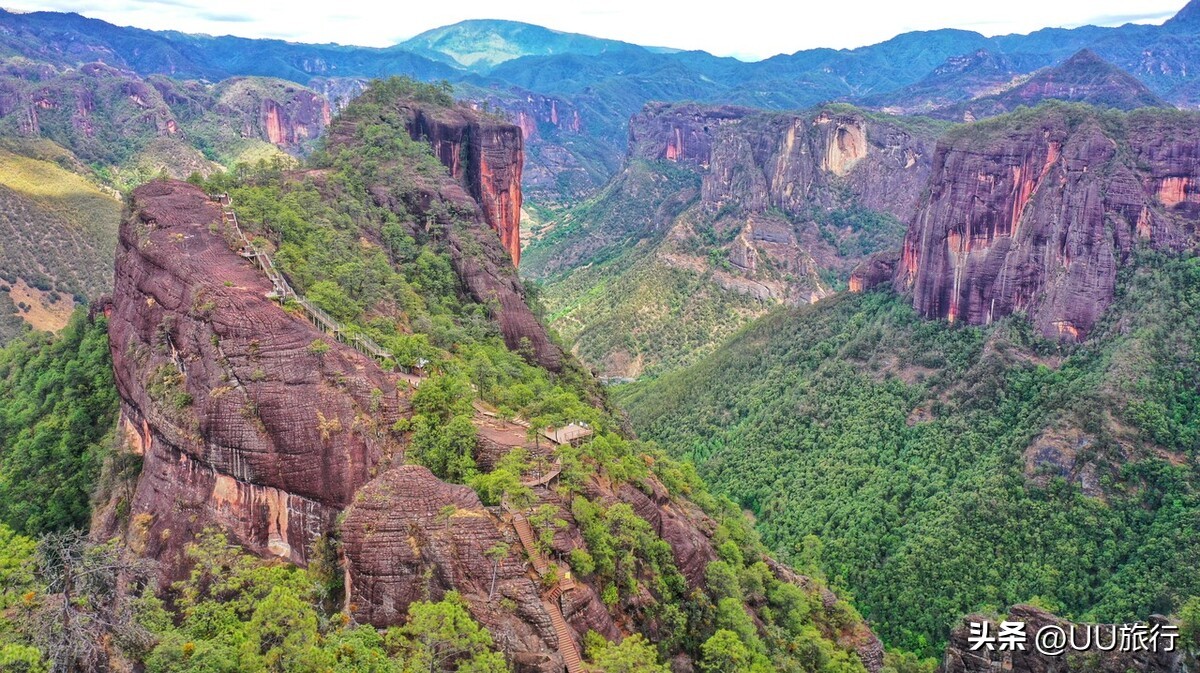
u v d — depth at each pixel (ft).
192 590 230.48
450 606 201.77
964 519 453.58
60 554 216.74
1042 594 407.44
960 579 424.87
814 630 316.19
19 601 205.05
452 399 279.49
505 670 194.29
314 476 254.27
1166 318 501.56
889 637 416.67
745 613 282.56
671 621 254.27
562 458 262.67
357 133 499.92
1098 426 456.86
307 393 260.01
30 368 381.81
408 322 362.33
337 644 197.88
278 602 204.54
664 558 265.95
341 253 371.56
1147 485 436.76
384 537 220.23
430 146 524.11
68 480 323.98
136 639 197.16
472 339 377.30
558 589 222.28
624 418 463.01
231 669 191.72
